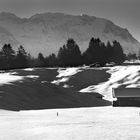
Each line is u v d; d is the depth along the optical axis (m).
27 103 76.06
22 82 90.44
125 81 145.50
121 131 26.38
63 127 30.36
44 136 25.58
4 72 162.25
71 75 163.00
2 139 25.03
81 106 87.00
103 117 40.31
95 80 158.38
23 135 26.59
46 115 46.38
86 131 27.03
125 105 76.62
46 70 170.50
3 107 64.94
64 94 92.50
